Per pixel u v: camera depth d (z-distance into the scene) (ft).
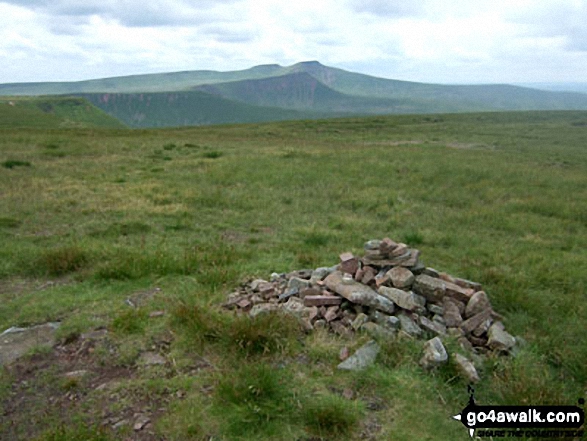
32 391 13.00
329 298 18.08
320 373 14.23
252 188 48.73
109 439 11.09
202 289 20.17
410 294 17.74
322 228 34.04
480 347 16.98
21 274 22.15
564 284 24.81
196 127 188.44
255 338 14.96
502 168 70.85
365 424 12.08
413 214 40.63
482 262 27.84
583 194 53.52
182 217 35.42
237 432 11.41
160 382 13.29
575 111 272.92
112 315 17.48
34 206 35.22
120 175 52.11
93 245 26.03
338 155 77.82
